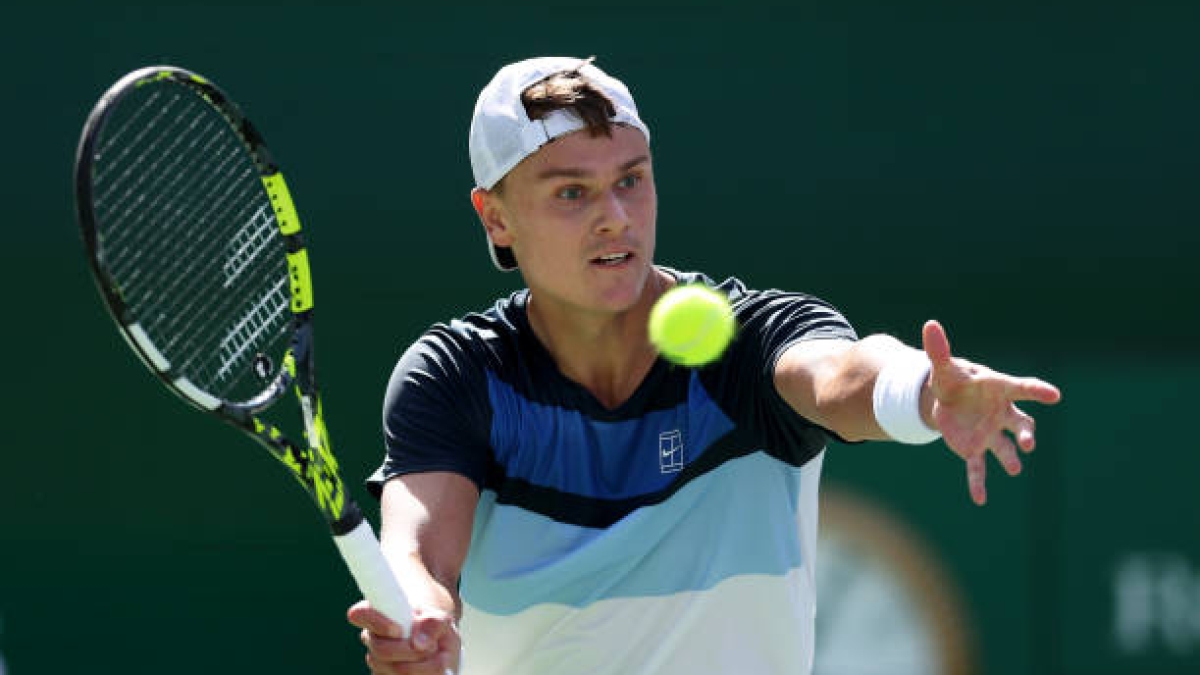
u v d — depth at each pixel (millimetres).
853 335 10305
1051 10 24578
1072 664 23078
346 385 22859
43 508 22234
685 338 10039
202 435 22562
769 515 10688
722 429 10555
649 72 23906
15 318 22359
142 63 22641
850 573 22750
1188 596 23328
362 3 23250
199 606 22438
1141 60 24625
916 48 24359
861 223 24234
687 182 23922
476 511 10688
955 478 23016
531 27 23609
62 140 22516
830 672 22703
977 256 24391
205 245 17281
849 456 22844
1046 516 23203
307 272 10039
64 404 22359
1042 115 24531
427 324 23172
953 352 24281
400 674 9148
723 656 10828
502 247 11070
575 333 10570
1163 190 24594
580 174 10141
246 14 22969
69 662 22125
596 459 10633
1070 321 24484
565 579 10594
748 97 24109
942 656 22797
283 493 22672
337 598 22719
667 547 10656
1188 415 23469
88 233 8664
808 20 24188
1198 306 24594
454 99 23438
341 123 23172
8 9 22484
